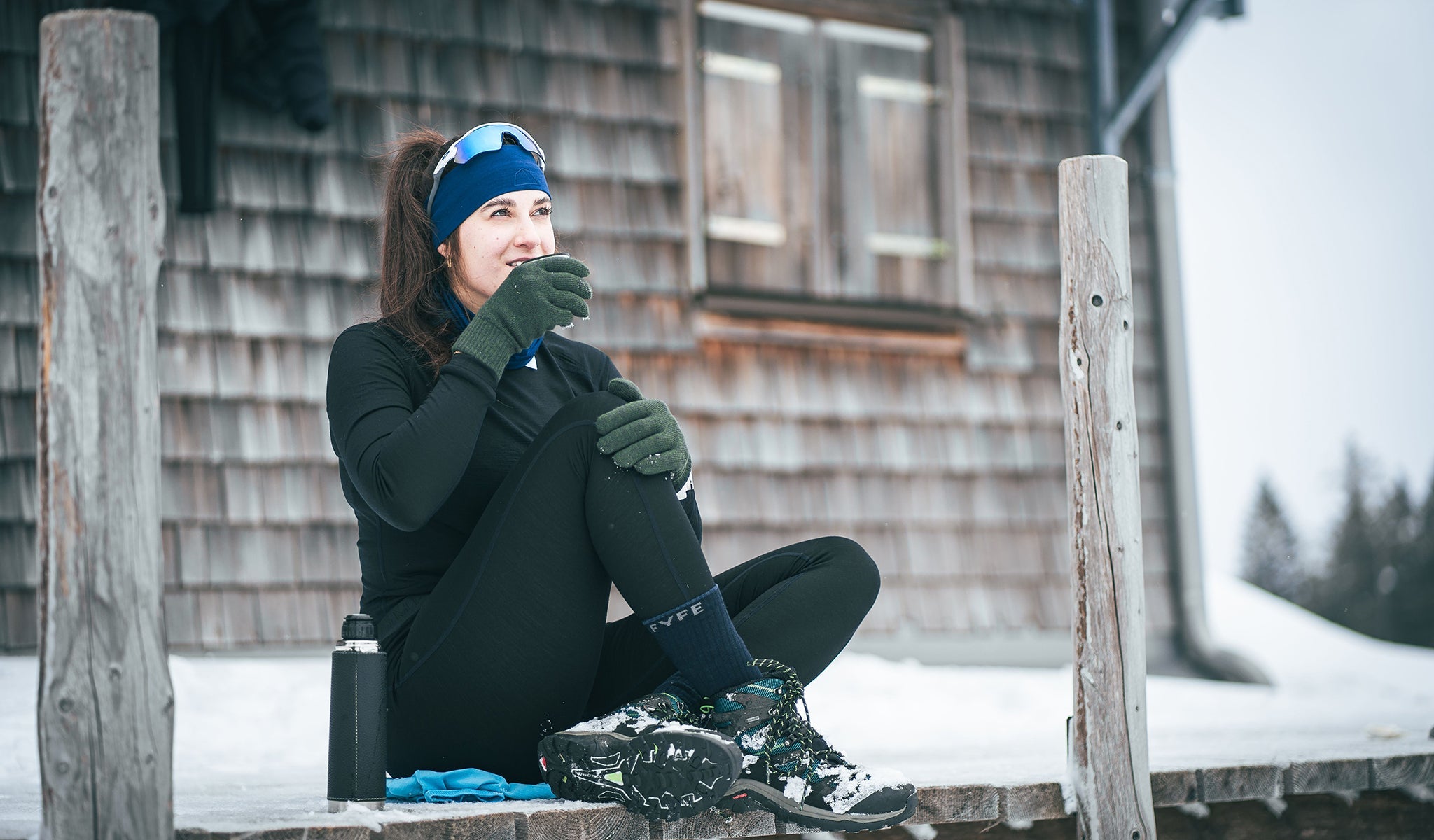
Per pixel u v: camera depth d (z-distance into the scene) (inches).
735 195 339.6
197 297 285.3
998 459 353.4
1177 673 365.4
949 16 360.5
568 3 323.0
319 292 295.3
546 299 104.4
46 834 86.3
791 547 114.7
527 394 114.3
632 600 100.4
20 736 198.7
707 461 323.6
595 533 100.0
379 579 111.7
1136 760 118.3
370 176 300.7
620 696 112.5
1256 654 440.5
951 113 359.3
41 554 87.3
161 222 89.6
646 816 99.1
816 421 336.2
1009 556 350.3
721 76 340.5
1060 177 122.5
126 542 87.4
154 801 87.7
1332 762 136.8
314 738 213.2
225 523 282.7
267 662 275.7
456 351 103.7
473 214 115.5
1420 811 151.3
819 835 113.3
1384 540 2059.5
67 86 87.4
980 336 356.8
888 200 355.6
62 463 86.7
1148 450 370.0
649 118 327.6
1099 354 119.8
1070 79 372.5
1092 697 119.0
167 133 284.5
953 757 163.8
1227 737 187.2
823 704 264.8
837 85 352.5
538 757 103.0
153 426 88.7
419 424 99.3
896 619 334.3
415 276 114.9
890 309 348.5
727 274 337.1
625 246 322.0
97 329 87.0
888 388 345.4
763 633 106.0
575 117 320.2
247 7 271.4
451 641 102.0
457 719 103.8
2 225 271.6
